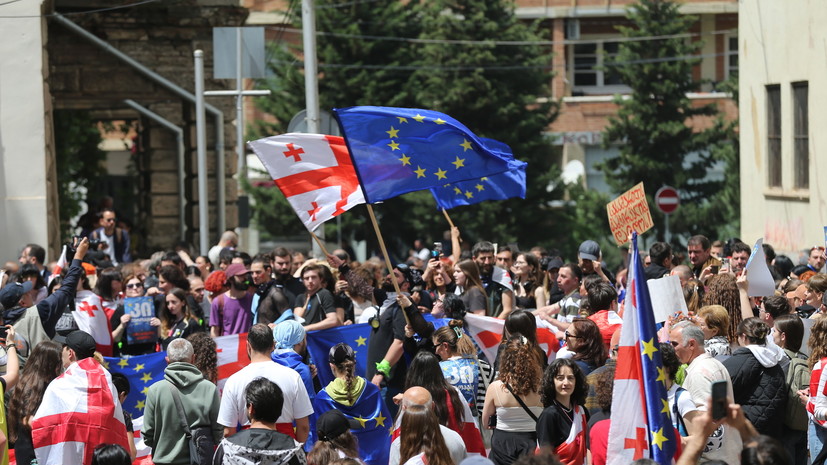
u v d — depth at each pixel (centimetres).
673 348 895
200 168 2297
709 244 1555
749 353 1013
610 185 4231
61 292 1234
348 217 3984
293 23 3925
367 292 1362
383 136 1081
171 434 987
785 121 2436
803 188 2381
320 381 1277
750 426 618
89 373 977
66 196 3684
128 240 2317
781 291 1381
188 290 1481
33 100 2075
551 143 4125
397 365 1166
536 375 964
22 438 984
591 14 5312
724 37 5384
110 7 2416
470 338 1164
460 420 966
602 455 854
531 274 1620
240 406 963
